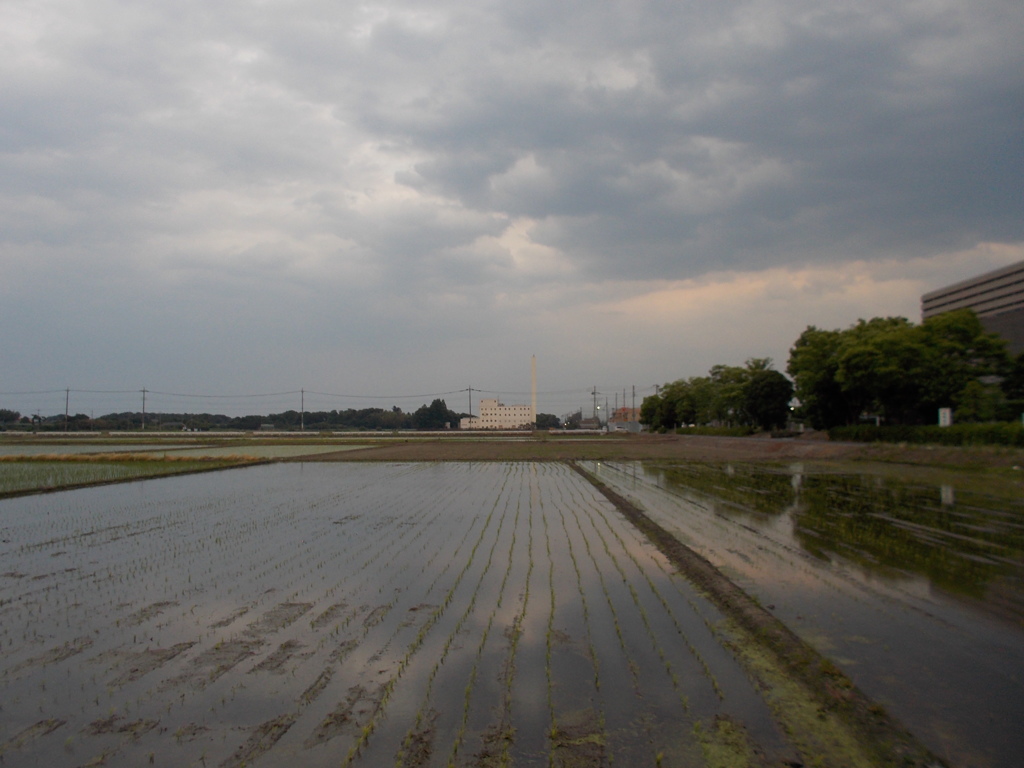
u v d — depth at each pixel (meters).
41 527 15.70
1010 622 7.52
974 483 23.55
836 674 5.91
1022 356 38.94
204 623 8.04
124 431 121.12
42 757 4.90
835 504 18.03
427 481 27.33
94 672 6.51
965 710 5.31
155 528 15.44
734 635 7.26
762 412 61.84
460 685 6.02
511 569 10.62
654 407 114.56
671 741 4.94
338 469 34.50
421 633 7.46
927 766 4.45
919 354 39.00
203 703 5.76
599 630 7.50
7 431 122.88
